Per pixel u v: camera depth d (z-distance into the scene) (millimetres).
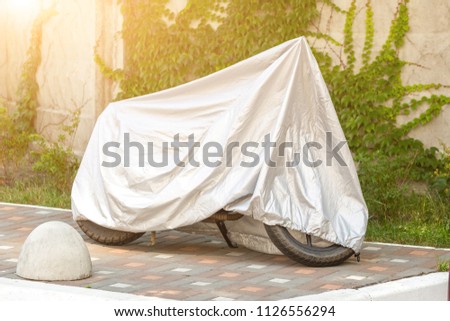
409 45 9867
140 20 10875
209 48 10594
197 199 7938
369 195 9414
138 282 7387
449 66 9727
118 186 8211
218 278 7520
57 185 10641
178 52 10711
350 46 10031
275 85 7934
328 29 10125
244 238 8195
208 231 8344
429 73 9805
